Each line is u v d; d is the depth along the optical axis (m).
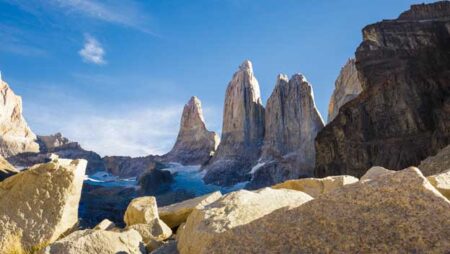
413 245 5.01
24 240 11.77
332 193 6.46
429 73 77.12
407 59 80.75
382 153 73.69
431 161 18.06
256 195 9.30
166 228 12.17
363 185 6.35
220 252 6.08
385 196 5.96
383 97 78.19
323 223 5.93
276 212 6.55
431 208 5.45
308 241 5.71
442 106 70.38
